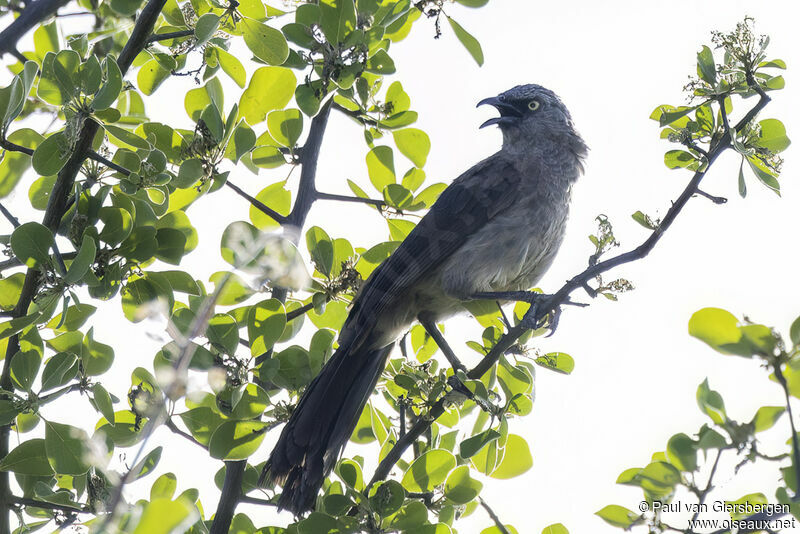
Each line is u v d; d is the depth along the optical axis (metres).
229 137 8.02
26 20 7.61
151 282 7.42
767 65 7.31
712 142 7.52
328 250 8.62
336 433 8.53
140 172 7.29
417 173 9.25
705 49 7.50
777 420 5.55
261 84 8.45
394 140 9.21
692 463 5.82
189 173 7.50
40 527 7.25
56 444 6.62
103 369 7.10
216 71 9.04
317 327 9.19
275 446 8.16
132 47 7.24
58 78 6.86
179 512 3.28
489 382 8.38
